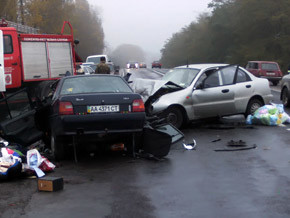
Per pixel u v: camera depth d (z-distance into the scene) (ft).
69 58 52.90
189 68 39.93
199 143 31.17
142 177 22.20
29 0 177.78
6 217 16.62
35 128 28.40
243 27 207.21
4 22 47.78
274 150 28.30
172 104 36.06
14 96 27.58
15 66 46.14
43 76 49.24
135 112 25.79
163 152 26.27
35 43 48.42
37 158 23.38
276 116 38.45
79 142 26.78
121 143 28.99
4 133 26.94
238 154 27.30
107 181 21.62
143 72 199.21
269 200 18.08
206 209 17.12
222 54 248.73
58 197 19.08
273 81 108.99
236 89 38.99
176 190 19.77
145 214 16.66
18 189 20.54
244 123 39.70
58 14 209.56
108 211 17.10
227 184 20.58
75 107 25.09
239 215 16.38
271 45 194.08
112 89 27.43
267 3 190.08
